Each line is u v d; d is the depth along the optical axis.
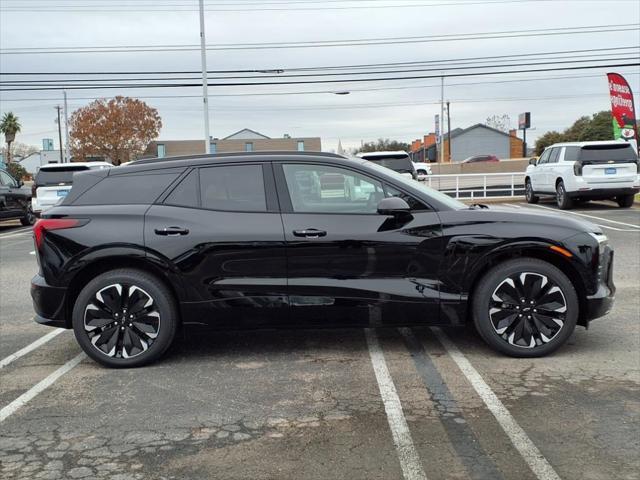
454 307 4.76
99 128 56.94
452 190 24.38
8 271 9.86
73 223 4.81
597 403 3.95
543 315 4.78
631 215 15.02
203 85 24.08
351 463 3.26
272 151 5.04
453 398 4.09
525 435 3.53
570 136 79.88
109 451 3.46
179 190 4.91
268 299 4.75
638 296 6.89
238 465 3.27
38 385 4.54
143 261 4.78
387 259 4.73
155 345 4.81
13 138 68.00
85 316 4.79
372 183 4.85
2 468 3.28
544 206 18.30
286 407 4.01
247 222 4.76
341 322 4.81
